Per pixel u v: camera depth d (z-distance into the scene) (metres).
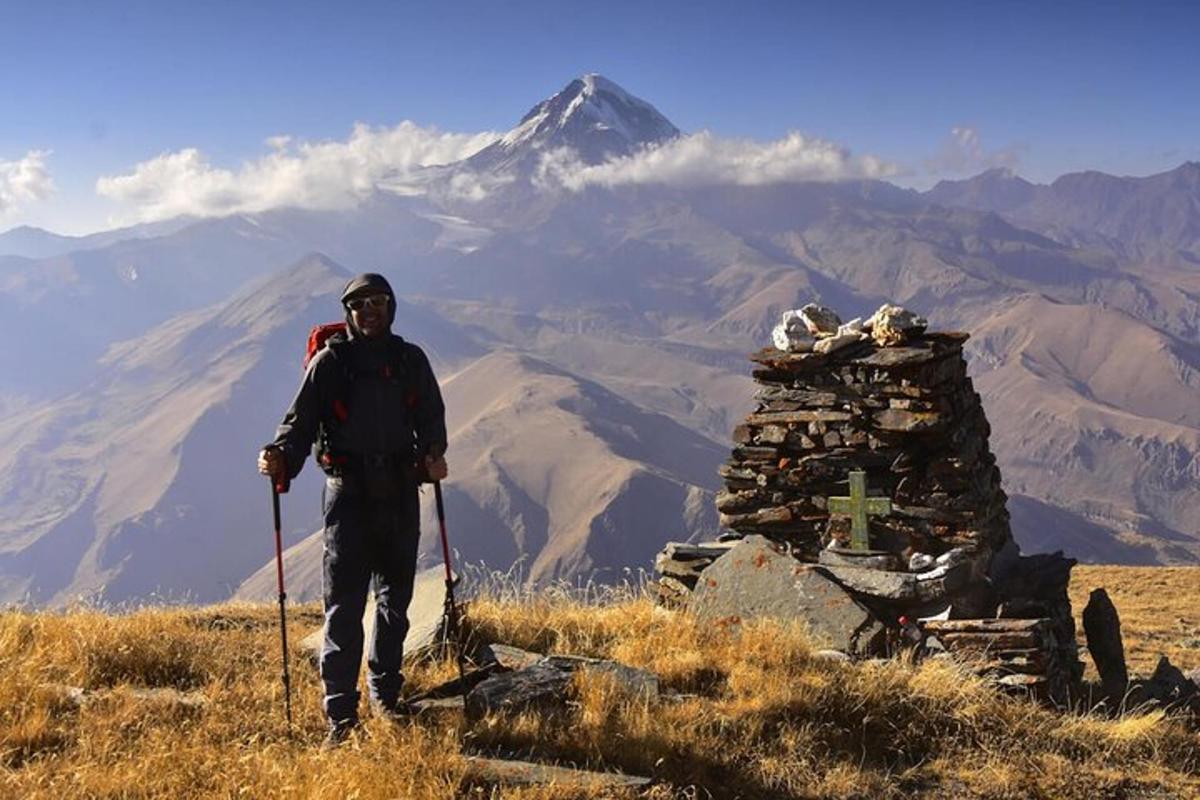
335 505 5.78
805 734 5.98
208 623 8.65
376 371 5.80
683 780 5.41
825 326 10.43
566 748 5.53
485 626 7.63
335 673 5.70
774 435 10.14
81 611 8.38
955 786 5.80
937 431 9.59
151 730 5.52
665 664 6.79
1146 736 6.60
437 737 5.46
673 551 9.25
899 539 9.59
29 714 5.68
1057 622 8.95
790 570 8.05
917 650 7.63
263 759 5.16
